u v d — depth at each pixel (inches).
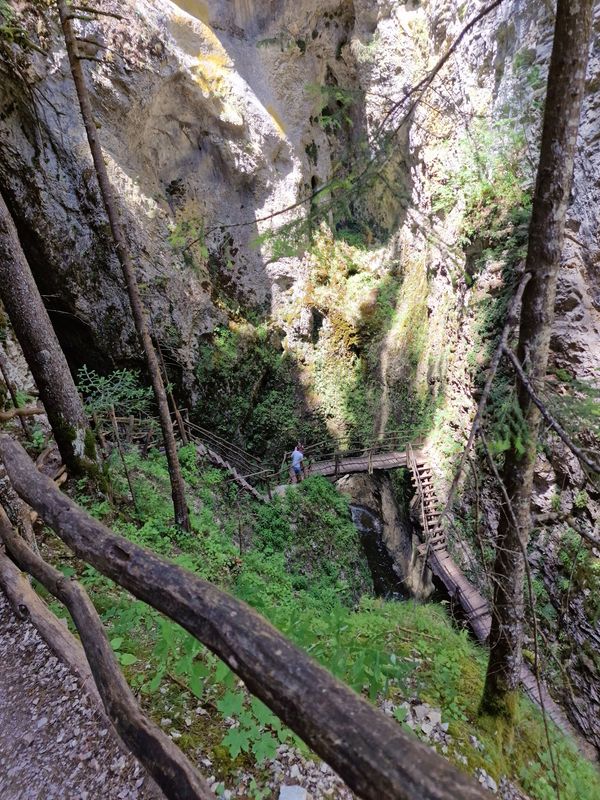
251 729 117.4
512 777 146.2
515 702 157.8
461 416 430.6
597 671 265.1
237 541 359.9
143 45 400.2
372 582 475.5
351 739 47.3
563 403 106.0
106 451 328.5
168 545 262.2
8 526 165.3
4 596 158.6
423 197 497.4
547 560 308.8
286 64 511.2
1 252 215.8
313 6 495.2
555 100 98.9
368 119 539.5
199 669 102.8
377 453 556.1
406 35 471.5
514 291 111.3
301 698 52.5
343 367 606.5
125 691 96.6
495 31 348.2
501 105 342.3
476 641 281.3
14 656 137.3
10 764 106.3
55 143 368.2
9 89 342.0
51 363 239.1
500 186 344.8
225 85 464.8
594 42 255.4
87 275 404.2
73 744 108.7
